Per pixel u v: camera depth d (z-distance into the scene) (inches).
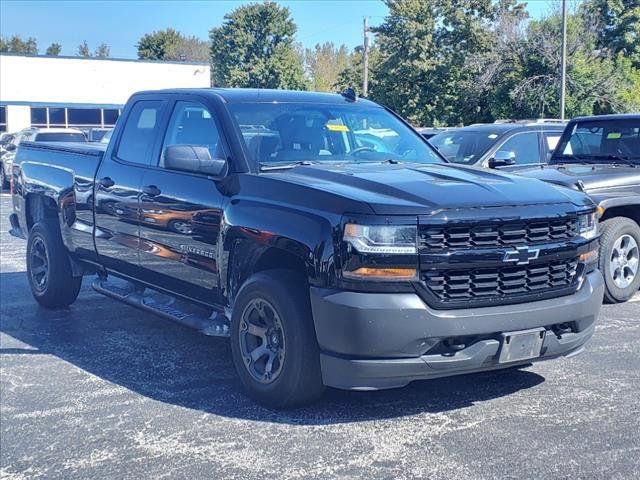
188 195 224.8
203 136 235.1
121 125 270.1
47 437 186.1
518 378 221.5
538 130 420.8
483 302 179.5
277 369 193.5
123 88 1824.6
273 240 191.6
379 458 169.9
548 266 189.6
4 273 396.8
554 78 1510.8
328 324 177.2
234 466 167.8
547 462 166.2
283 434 184.2
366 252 173.0
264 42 2436.0
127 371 235.0
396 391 212.2
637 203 305.9
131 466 169.5
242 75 2396.7
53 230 304.3
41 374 233.0
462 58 1667.1
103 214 266.2
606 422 188.1
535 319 184.2
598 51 1646.2
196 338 271.1
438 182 195.3
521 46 1572.3
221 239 210.4
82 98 1784.0
